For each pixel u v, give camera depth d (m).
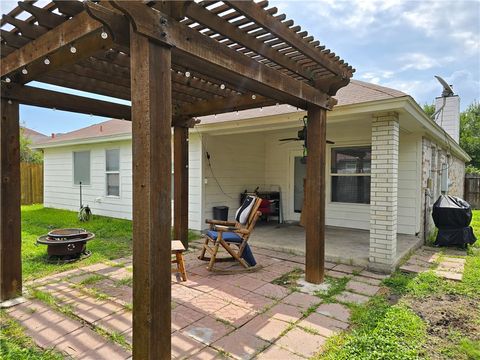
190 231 7.03
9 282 3.23
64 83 3.43
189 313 3.01
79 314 2.96
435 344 2.52
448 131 10.56
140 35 1.75
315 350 2.40
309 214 3.83
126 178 8.51
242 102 4.16
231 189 7.57
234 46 2.77
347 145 7.11
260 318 2.92
